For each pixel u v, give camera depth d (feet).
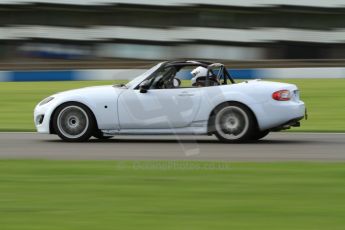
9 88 262.67
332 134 122.11
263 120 103.35
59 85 274.16
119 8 501.15
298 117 104.94
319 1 489.67
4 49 514.27
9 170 78.02
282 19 495.00
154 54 504.02
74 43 509.76
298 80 292.20
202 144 104.47
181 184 68.64
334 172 75.77
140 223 51.72
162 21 501.15
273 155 91.71
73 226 50.78
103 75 298.76
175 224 51.37
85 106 107.14
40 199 61.36
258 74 296.92
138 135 107.45
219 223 51.65
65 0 500.74
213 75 106.93
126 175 74.33
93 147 101.55
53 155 92.53
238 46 497.05
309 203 59.00
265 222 51.90
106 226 50.78
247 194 63.26
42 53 513.04
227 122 104.63
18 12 509.76
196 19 498.28
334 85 263.49
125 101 106.11
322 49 499.10
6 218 53.62
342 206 57.77
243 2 489.26
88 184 68.85
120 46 506.48
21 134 123.24
